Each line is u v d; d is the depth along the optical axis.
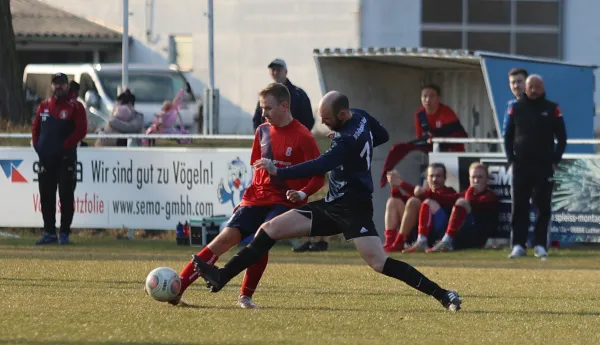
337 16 89.81
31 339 16.88
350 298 23.92
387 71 47.50
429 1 89.62
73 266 30.83
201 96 91.69
